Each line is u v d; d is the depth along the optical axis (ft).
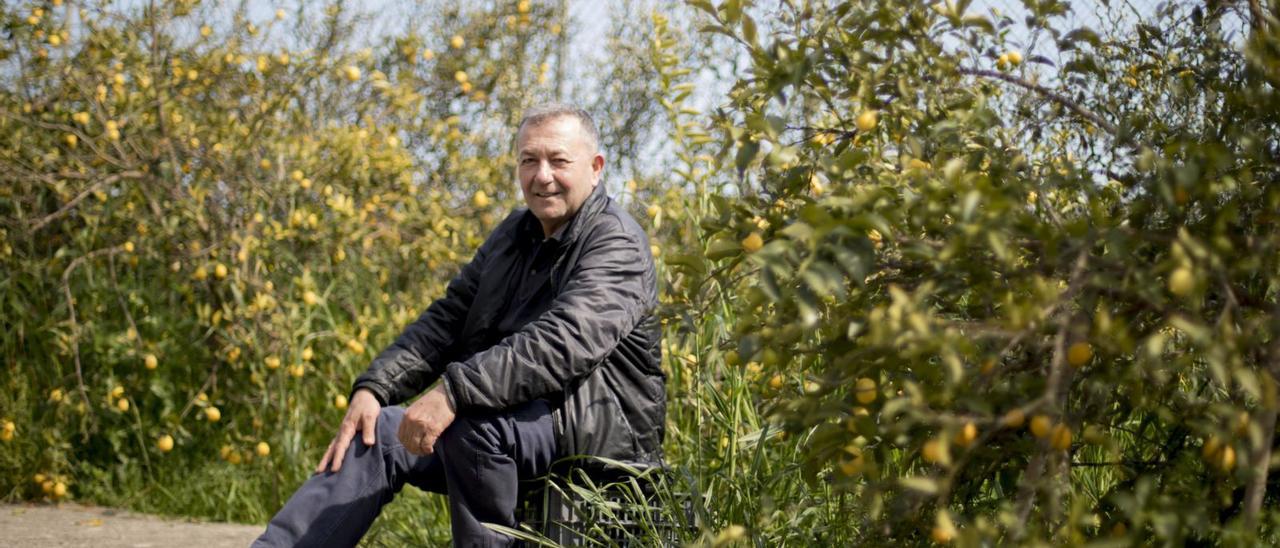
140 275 16.07
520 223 9.61
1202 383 6.09
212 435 15.58
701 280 6.59
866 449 6.01
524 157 9.25
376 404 9.19
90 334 15.57
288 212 16.39
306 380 15.52
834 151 6.55
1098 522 6.34
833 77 6.33
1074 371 5.57
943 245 5.44
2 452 15.08
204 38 17.22
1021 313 4.89
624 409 9.02
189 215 15.35
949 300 6.27
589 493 8.55
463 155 18.83
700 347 10.64
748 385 10.77
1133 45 7.47
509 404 8.36
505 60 19.17
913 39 6.21
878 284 6.06
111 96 16.35
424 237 16.94
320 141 16.99
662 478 8.79
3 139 15.83
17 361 15.74
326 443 15.34
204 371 15.61
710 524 8.74
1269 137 6.02
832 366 5.65
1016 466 6.29
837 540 8.38
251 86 17.15
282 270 16.05
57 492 14.71
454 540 8.56
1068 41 6.75
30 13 15.98
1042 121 6.91
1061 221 5.64
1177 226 5.57
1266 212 5.50
